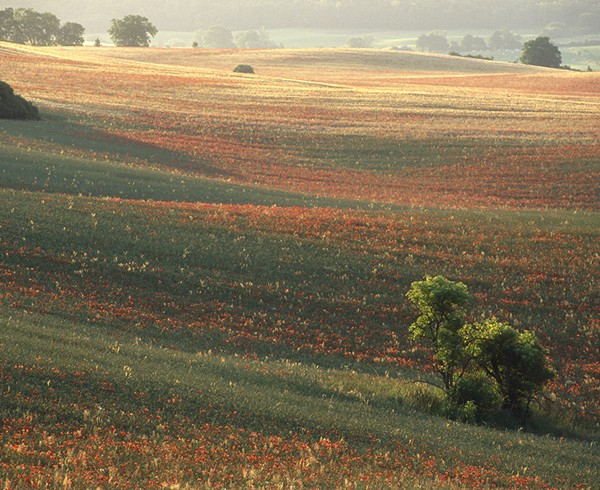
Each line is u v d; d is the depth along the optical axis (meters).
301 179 135.50
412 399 45.00
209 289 64.38
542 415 47.75
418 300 46.00
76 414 29.00
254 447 28.91
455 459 32.41
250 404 34.88
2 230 68.44
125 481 22.03
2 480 20.25
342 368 53.09
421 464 30.22
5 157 106.62
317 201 110.75
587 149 153.50
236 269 69.38
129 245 70.88
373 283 69.44
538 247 80.94
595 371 55.72
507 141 163.00
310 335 58.56
